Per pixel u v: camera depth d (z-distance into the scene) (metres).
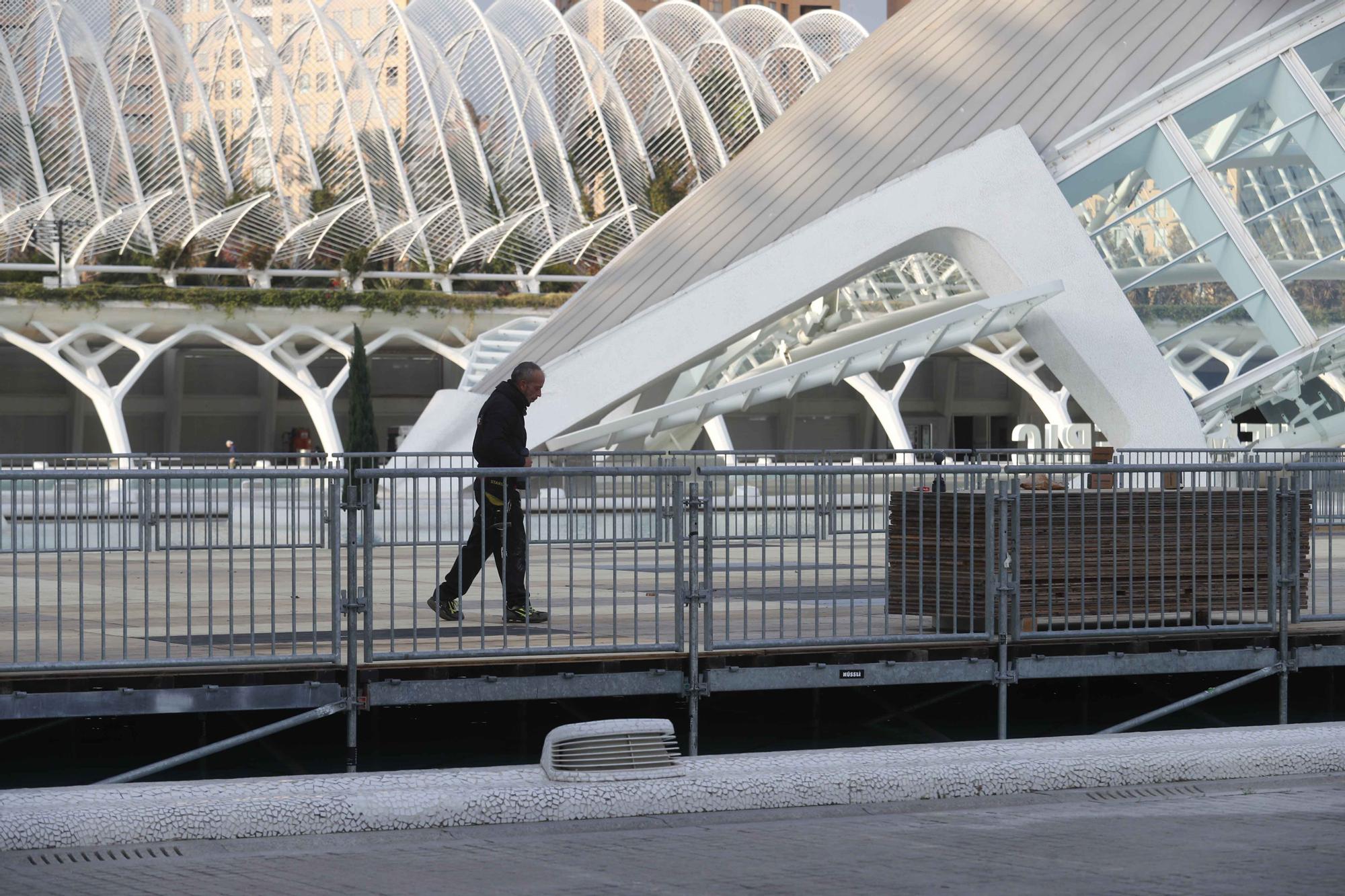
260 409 155.50
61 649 21.80
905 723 28.42
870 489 24.34
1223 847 16.14
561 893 14.13
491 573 35.28
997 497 24.50
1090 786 20.33
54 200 125.50
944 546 25.20
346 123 141.50
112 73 140.38
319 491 22.56
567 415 64.19
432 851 16.52
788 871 15.06
